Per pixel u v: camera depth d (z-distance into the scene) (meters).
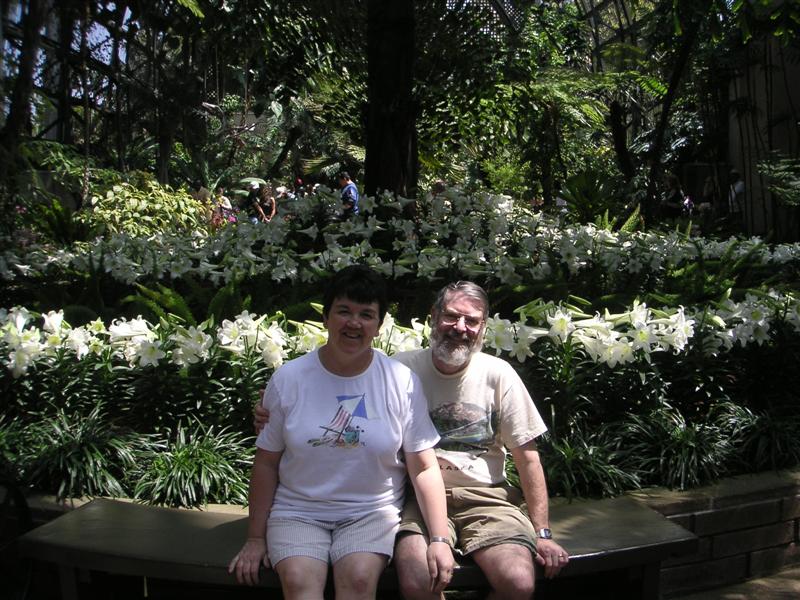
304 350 4.02
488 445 2.98
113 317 5.50
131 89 6.40
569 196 10.43
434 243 6.82
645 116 18.44
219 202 13.78
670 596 3.58
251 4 7.43
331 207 7.03
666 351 4.32
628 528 3.02
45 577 3.38
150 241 6.87
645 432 3.93
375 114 6.96
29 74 3.90
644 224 9.67
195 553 2.74
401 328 4.17
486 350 4.21
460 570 2.66
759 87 13.62
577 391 4.06
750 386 4.58
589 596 3.24
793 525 3.87
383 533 2.65
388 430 2.69
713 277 6.32
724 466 3.91
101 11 5.74
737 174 13.14
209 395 3.95
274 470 2.74
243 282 6.14
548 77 11.09
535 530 2.80
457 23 8.05
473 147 11.19
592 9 14.65
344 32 8.01
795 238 11.81
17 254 6.43
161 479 3.49
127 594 3.15
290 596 2.49
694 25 9.33
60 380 4.09
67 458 3.56
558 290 5.84
